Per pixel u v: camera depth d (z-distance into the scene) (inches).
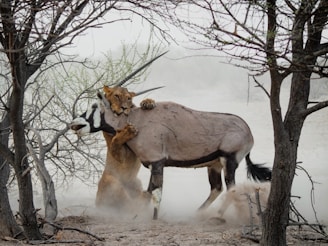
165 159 1387.8
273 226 970.7
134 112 1406.3
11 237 1102.4
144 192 1424.7
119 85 1428.4
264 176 1428.4
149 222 1344.7
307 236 1149.7
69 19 932.0
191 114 1408.7
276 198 964.6
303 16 829.8
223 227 1270.9
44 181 1154.7
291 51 837.2
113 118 1395.2
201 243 1096.2
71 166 1836.9
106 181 1456.7
